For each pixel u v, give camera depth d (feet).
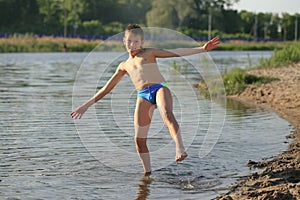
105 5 270.46
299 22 320.70
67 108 35.19
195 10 262.47
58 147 23.97
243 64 85.97
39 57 111.34
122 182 19.21
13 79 55.98
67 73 65.26
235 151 23.53
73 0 253.03
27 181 19.12
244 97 42.65
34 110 34.30
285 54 69.05
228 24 289.33
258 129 28.48
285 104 37.58
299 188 17.61
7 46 146.61
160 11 253.65
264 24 312.29
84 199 17.38
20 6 237.25
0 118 31.07
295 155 22.53
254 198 17.02
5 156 22.31
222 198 17.16
